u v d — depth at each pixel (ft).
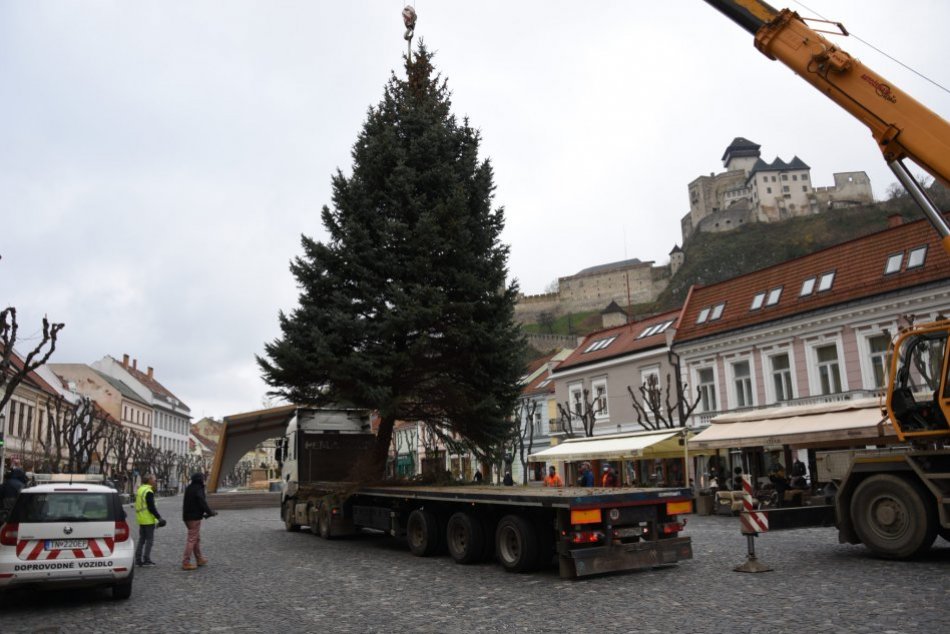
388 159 64.03
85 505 33.65
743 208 475.31
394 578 38.52
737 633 23.53
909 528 36.55
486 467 67.56
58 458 130.93
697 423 112.27
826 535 51.62
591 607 28.99
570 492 38.91
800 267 103.30
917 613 24.91
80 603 33.73
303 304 62.28
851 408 64.13
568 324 464.65
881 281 87.45
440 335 60.23
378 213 63.62
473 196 66.18
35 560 31.99
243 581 39.11
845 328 90.07
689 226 526.16
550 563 41.34
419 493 47.55
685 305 123.13
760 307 104.99
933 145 35.81
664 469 113.39
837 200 456.04
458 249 61.16
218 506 128.47
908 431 37.86
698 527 64.54
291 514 71.46
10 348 69.46
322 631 26.45
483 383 61.77
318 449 71.87
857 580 31.96
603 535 36.42
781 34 39.78
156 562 48.34
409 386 62.34
